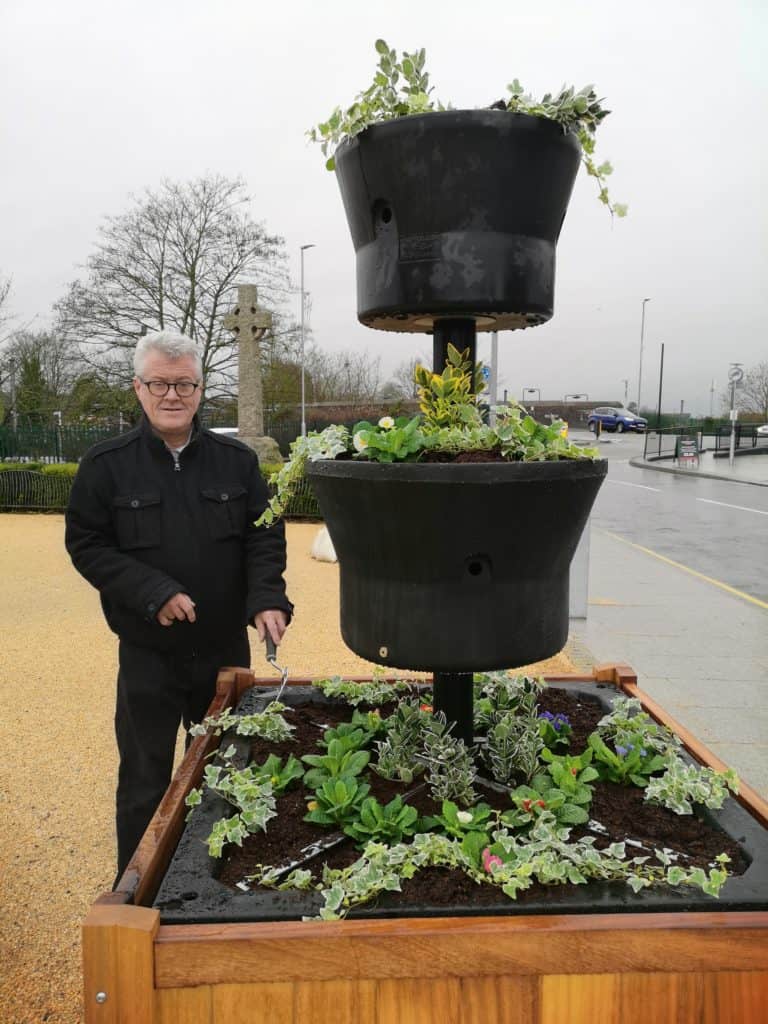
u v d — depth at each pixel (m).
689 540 10.96
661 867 1.43
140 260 22.50
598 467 1.44
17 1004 2.08
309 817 1.62
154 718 2.38
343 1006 1.20
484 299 1.51
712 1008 1.22
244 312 15.02
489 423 1.76
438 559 1.41
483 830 1.56
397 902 1.31
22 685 4.61
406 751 1.89
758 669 5.00
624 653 5.34
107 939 1.18
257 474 2.54
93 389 22.78
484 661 1.46
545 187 1.53
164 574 2.25
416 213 1.50
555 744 2.08
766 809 1.64
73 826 2.99
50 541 10.66
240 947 1.18
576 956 1.20
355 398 37.66
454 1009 1.21
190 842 1.54
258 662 5.01
